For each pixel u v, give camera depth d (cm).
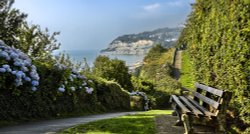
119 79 2739
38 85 1125
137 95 2338
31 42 1712
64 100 1289
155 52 6881
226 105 696
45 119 1132
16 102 1030
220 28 1023
